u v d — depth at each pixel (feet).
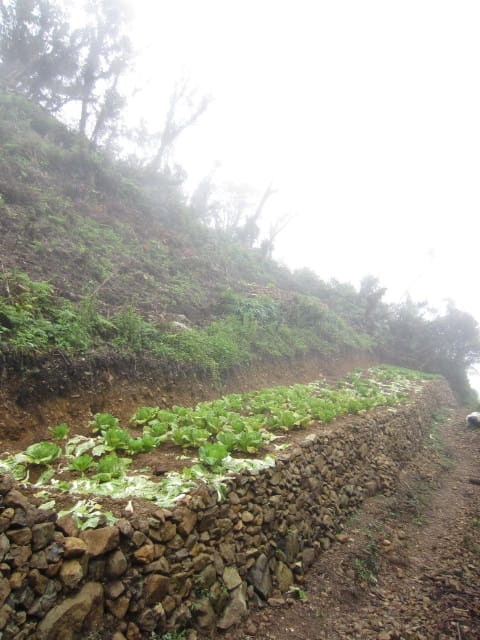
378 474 27.35
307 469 19.70
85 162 44.21
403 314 83.76
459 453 40.16
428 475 32.09
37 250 27.50
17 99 46.39
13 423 15.64
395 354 76.69
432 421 48.52
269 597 14.90
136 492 12.58
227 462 15.64
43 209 32.81
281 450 18.95
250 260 62.28
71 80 56.90
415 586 17.87
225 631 12.65
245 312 42.47
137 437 17.79
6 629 8.27
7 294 20.75
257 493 15.84
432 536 22.80
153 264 38.99
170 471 14.44
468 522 24.39
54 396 17.63
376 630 14.71
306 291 68.59
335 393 34.65
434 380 63.00
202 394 26.68
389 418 32.86
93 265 30.91
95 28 57.16
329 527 20.22
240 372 32.65
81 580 9.67
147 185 55.67
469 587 17.75
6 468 12.32
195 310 37.24
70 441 15.51
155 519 11.44
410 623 15.23
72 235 32.94
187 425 19.53
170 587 11.50
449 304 86.58
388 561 19.60
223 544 13.85
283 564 16.25
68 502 11.32
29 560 9.07
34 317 20.49
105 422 17.22
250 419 21.80
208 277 46.50
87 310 22.67
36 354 17.69
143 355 23.70
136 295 31.40
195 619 12.03
